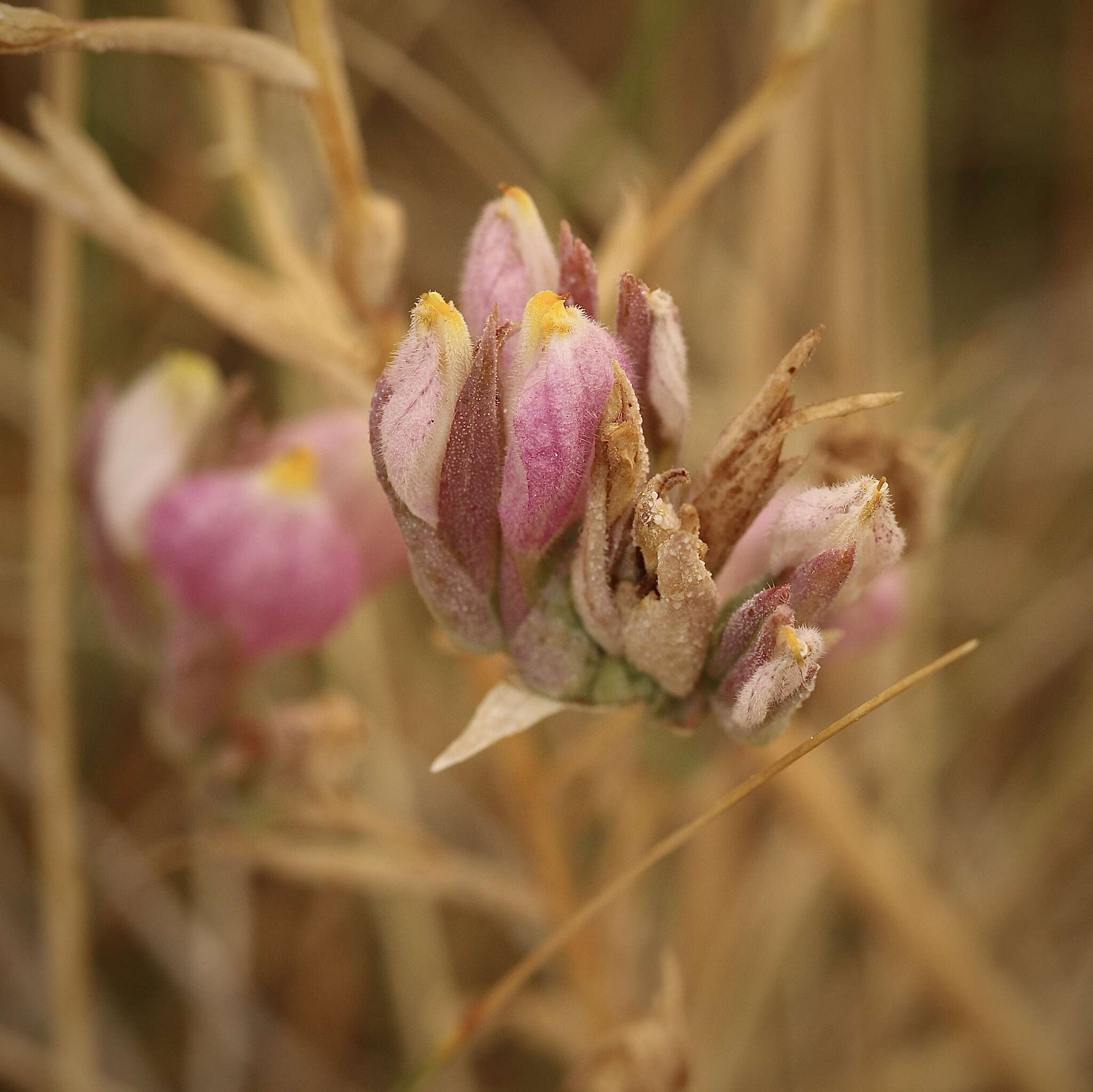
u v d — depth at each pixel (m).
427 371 0.12
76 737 0.25
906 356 0.25
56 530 0.20
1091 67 0.28
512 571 0.13
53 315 0.20
